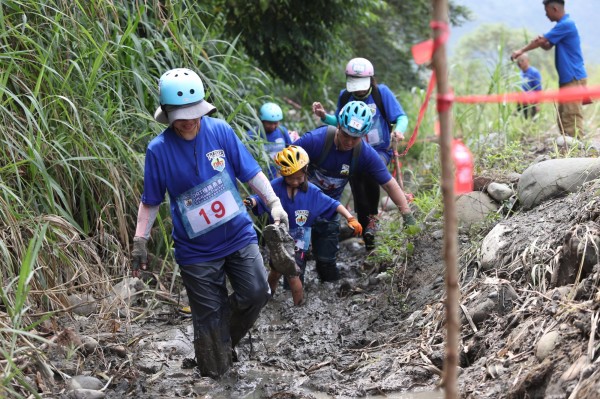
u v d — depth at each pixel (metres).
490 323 4.14
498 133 8.23
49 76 5.70
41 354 4.00
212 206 4.21
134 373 4.38
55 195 5.64
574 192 5.02
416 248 5.80
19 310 3.80
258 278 4.33
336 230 6.22
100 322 4.96
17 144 5.16
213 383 4.32
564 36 8.16
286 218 4.36
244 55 9.98
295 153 5.53
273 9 10.34
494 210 5.69
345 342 4.91
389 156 6.91
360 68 6.57
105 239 5.70
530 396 3.34
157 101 6.54
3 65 5.57
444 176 2.04
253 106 9.08
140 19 6.30
